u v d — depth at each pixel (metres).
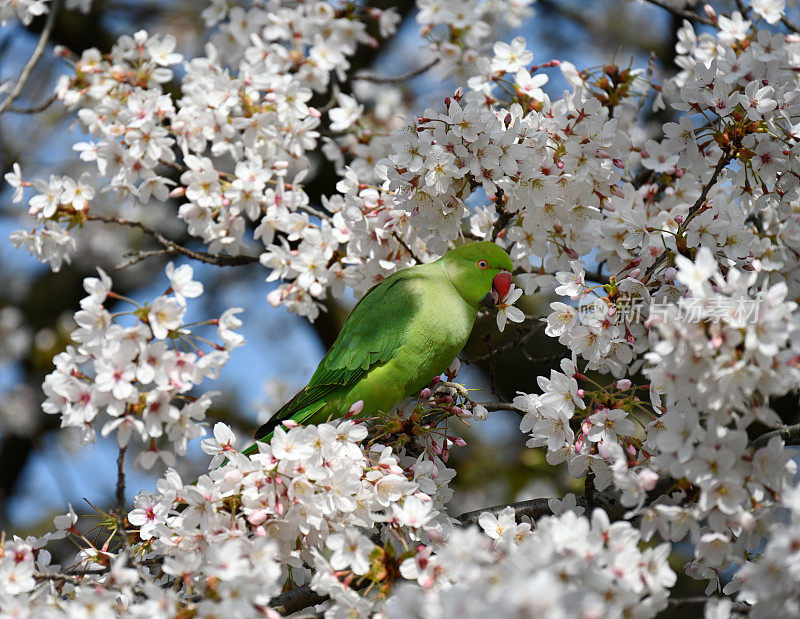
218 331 6.00
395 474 6.35
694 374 5.05
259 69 9.14
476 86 8.53
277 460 6.10
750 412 5.13
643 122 12.11
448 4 10.07
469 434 14.49
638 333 6.87
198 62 9.37
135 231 15.62
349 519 6.39
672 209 8.04
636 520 6.12
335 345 8.78
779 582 4.81
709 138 8.66
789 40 8.54
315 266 8.46
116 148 8.06
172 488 6.13
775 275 6.90
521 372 14.48
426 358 8.59
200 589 5.97
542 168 7.66
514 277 9.07
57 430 15.38
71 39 14.66
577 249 8.24
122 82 9.05
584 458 6.82
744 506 5.42
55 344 14.81
